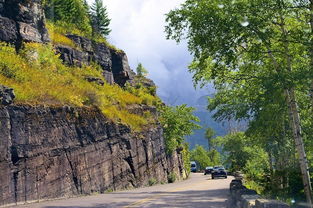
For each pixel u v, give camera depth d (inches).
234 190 475.5
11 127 703.1
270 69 704.4
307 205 597.0
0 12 1040.2
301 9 580.4
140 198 763.4
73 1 2050.9
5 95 712.4
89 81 1423.5
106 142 1127.0
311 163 766.5
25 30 1111.0
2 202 633.0
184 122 2294.5
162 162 1780.3
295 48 653.9
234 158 1865.2
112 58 1907.0
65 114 917.2
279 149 816.9
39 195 743.7
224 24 552.1
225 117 773.9
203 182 1581.0
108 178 1101.1
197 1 634.2
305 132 685.9
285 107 611.8
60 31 1608.0
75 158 917.2
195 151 5359.3
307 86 585.6
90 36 1825.8
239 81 787.4
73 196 872.9
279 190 810.8
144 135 1528.1
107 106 1291.8
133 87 2074.3
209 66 777.6
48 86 977.5
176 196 804.6
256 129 644.7
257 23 549.0
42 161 775.7
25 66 1002.7
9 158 679.1
